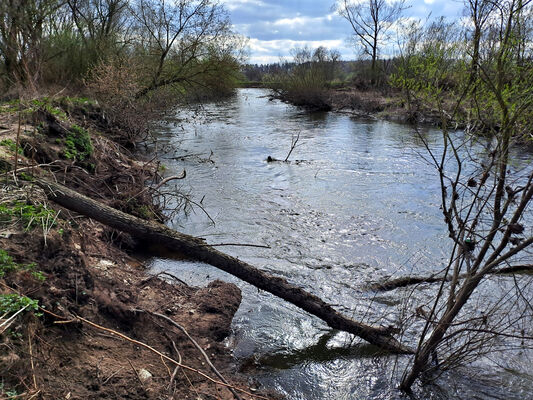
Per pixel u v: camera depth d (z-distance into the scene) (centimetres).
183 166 1225
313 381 387
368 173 1146
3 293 312
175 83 2003
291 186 1031
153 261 603
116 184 768
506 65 331
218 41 2009
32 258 369
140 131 1382
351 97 2902
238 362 407
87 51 1591
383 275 590
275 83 3288
